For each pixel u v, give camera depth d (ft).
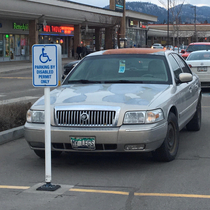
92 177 17.07
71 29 158.30
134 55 22.85
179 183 16.01
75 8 138.21
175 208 13.26
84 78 21.95
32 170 18.37
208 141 24.07
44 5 121.49
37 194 14.85
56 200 14.17
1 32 120.88
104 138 16.79
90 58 23.43
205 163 19.02
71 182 16.37
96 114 17.11
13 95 47.80
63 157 20.65
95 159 20.11
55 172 17.92
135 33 229.45
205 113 34.32
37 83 14.98
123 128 16.80
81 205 13.66
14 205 13.76
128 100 17.72
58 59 14.76
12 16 113.91
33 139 17.87
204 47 73.31
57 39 155.02
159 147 18.38
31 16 119.55
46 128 15.07
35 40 124.16
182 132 26.99
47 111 14.96
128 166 18.71
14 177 17.28
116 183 16.17
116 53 23.36
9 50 126.52
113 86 20.24
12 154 21.53
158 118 17.43
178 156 20.43
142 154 20.84
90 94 18.74
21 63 117.60
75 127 17.17
